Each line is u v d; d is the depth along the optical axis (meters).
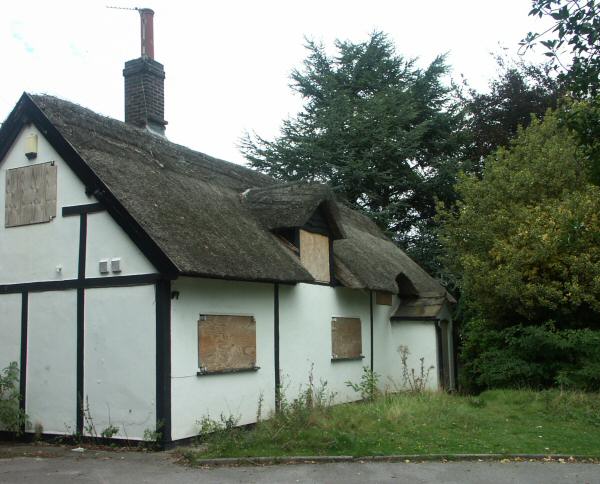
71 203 11.09
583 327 15.08
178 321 10.26
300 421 10.35
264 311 12.66
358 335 16.84
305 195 14.52
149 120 15.55
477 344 16.97
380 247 20.81
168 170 13.06
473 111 25.75
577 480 7.45
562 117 7.18
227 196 14.30
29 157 11.70
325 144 28.62
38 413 10.98
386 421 10.69
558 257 14.67
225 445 9.25
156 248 9.91
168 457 9.23
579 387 13.55
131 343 10.21
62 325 10.95
